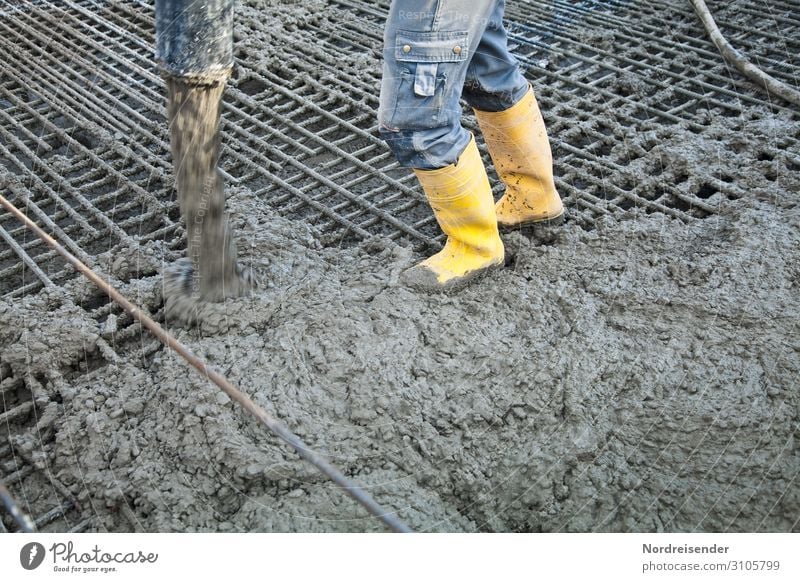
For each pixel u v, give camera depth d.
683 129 3.01
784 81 3.25
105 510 1.82
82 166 2.95
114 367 2.09
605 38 3.63
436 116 1.98
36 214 2.68
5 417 2.03
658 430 1.91
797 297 2.22
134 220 2.65
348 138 3.08
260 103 3.27
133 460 1.88
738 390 1.98
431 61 1.88
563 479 1.85
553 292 2.27
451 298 2.26
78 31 3.79
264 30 3.75
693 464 1.84
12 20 3.88
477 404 1.96
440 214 2.24
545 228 2.53
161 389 1.99
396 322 2.17
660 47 3.56
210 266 2.16
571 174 2.83
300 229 2.56
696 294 2.24
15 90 3.41
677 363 2.05
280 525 1.75
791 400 1.95
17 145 3.02
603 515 1.78
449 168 2.09
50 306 2.31
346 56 3.56
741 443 1.87
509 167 2.42
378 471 1.85
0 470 1.93
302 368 2.03
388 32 1.90
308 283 2.29
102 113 3.20
